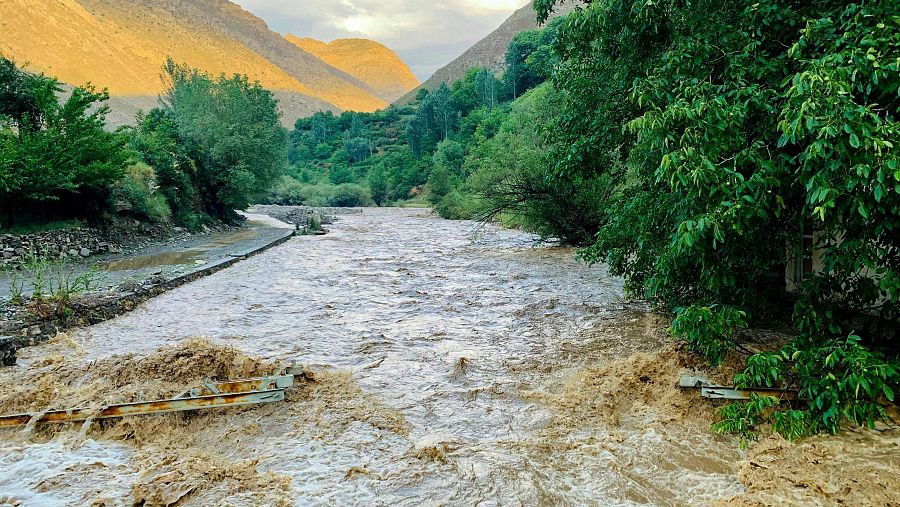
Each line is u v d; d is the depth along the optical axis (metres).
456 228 31.89
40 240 16.58
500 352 8.41
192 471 4.77
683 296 8.52
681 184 5.75
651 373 6.71
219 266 16.73
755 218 6.10
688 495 4.42
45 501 4.37
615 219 9.39
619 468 4.84
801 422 5.13
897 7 5.03
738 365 6.52
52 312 9.65
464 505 4.32
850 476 4.48
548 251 20.42
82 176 18.16
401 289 13.63
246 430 5.59
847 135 4.56
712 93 6.27
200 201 28.72
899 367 5.07
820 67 4.77
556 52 10.34
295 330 9.81
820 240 5.98
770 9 6.28
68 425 5.58
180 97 31.84
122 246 20.12
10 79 18.11
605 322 10.06
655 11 7.77
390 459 5.05
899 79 4.67
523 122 29.98
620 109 9.52
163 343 9.02
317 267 17.33
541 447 5.25
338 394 6.56
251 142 30.89
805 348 5.75
